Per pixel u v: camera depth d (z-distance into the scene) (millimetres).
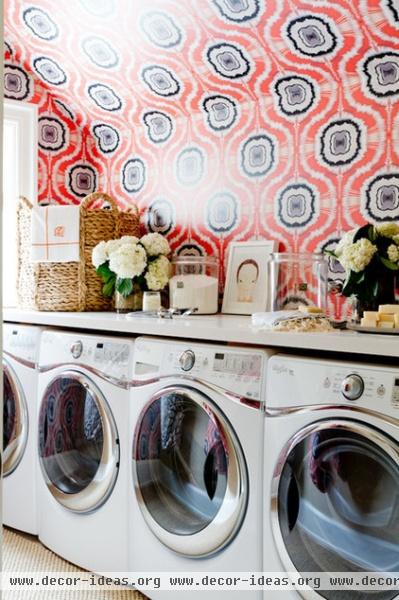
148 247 2627
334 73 2184
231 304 2551
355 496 1404
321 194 2303
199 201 2758
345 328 1845
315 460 1466
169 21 2186
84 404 2197
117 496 2010
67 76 2879
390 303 1888
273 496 1555
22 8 2453
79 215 2648
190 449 1834
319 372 1497
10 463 2443
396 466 1319
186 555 1761
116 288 2582
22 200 2740
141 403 1923
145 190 3012
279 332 1663
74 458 2234
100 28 2395
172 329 1905
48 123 3107
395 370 1382
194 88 2574
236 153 2596
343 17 1861
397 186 2080
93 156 3279
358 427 1381
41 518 2324
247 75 2357
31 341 2389
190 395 1759
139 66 2561
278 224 2451
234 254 2594
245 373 1669
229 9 2000
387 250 1865
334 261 2268
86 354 2135
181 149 2828
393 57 2008
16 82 2955
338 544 1428
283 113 2416
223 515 1664
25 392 2404
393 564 1328
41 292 2654
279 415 1561
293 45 2086
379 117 2121
